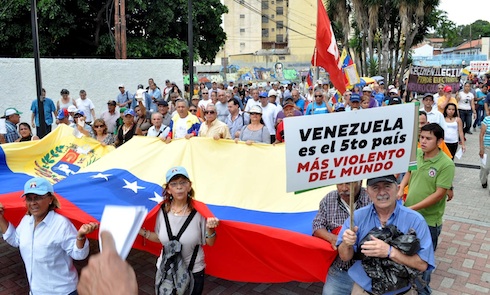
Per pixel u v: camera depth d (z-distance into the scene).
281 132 7.72
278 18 89.75
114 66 16.58
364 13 34.53
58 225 3.93
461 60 56.91
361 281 3.27
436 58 63.50
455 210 8.41
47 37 22.92
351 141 3.02
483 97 17.70
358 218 3.30
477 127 18.84
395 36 39.19
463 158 12.90
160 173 5.82
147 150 6.19
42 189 3.80
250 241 4.29
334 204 4.03
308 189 3.00
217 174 5.84
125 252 1.37
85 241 3.95
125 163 5.96
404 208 3.21
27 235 3.96
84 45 26.36
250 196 5.57
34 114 12.96
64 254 4.01
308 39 78.56
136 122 9.02
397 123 3.09
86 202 5.00
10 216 4.98
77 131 7.34
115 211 1.48
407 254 2.95
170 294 3.81
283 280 4.59
